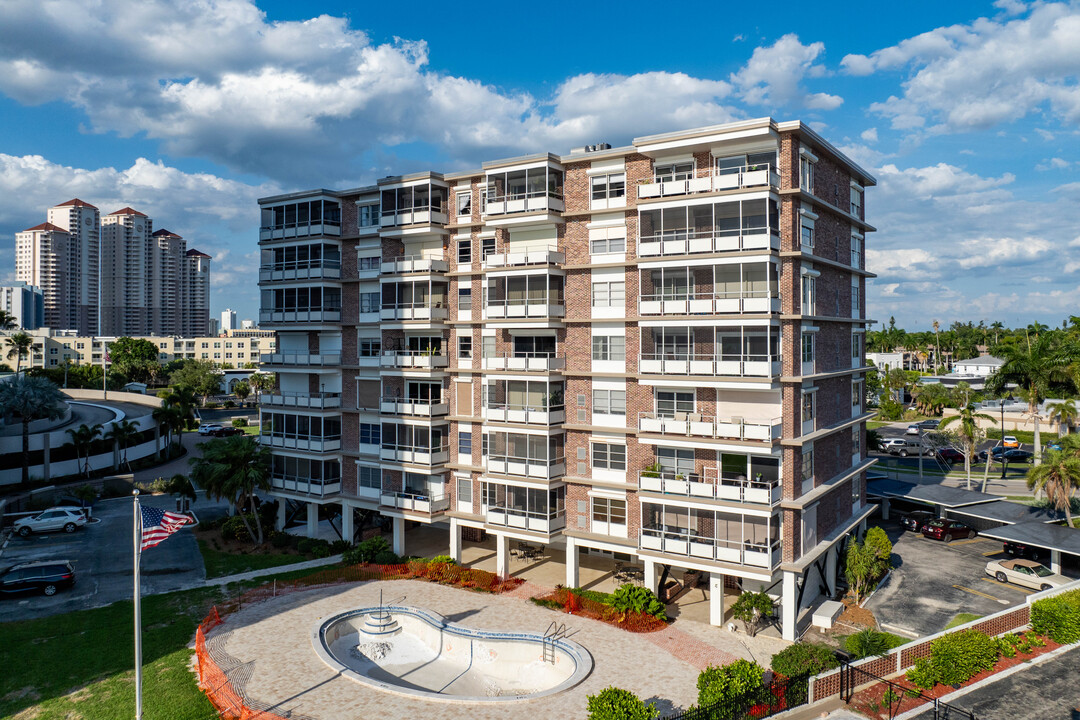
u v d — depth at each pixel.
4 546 48.12
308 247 47.72
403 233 43.69
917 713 24.75
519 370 39.62
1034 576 38.09
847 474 40.81
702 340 34.81
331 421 47.78
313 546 45.78
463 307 43.16
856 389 44.69
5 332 154.62
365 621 34.56
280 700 26.11
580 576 40.56
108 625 33.66
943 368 167.75
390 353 44.88
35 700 26.23
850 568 36.28
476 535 47.88
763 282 32.97
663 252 35.16
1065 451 49.22
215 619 33.94
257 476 46.00
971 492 51.34
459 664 31.73
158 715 25.12
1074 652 29.64
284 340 51.19
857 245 44.50
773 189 32.72
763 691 24.12
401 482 44.81
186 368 139.25
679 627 33.41
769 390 32.78
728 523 33.31
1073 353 65.38
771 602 32.78
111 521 55.47
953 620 33.91
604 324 38.00
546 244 39.81
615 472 37.72
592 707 22.56
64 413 78.56
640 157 36.50
